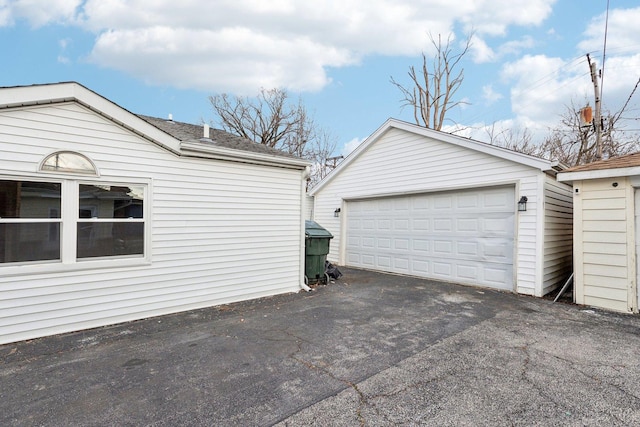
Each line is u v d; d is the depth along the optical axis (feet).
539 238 20.67
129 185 15.75
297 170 22.52
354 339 13.24
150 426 7.59
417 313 16.98
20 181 13.09
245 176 19.95
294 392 9.09
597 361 11.14
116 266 15.30
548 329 14.48
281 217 21.70
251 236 20.24
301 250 22.75
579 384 9.55
